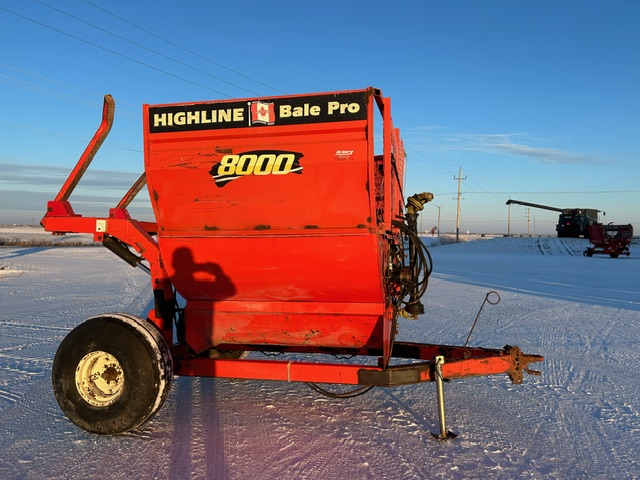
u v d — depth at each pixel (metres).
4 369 6.35
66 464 3.81
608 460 3.96
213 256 4.62
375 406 5.13
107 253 32.88
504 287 16.81
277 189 4.28
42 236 61.84
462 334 8.80
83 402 4.30
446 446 4.17
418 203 5.17
